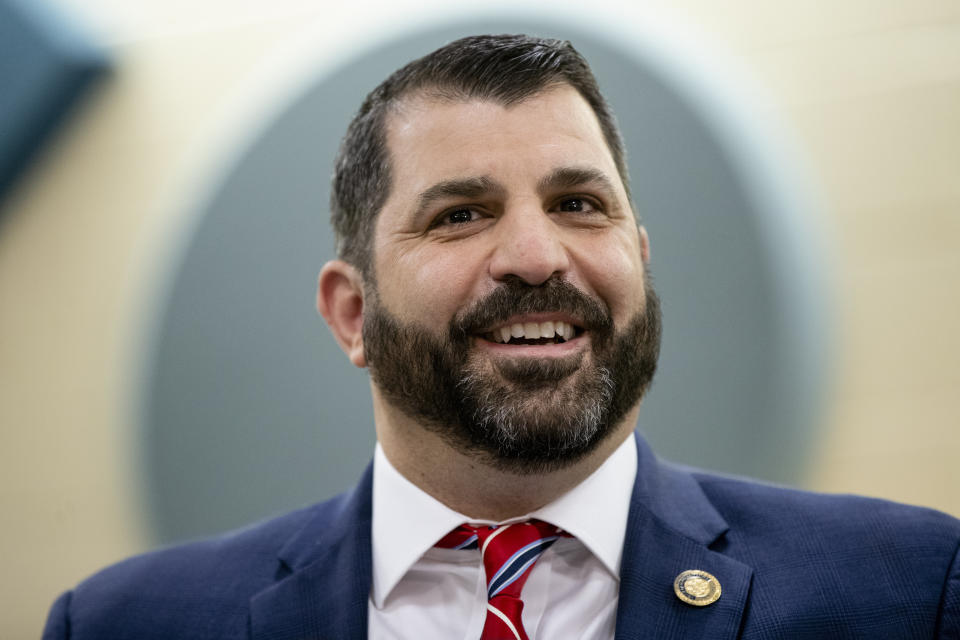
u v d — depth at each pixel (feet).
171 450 32.65
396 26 32.71
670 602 17.42
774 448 29.68
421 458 19.03
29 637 33.09
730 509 19.39
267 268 32.63
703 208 30.45
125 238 33.60
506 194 18.08
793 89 30.96
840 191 30.40
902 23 30.68
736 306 30.07
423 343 18.20
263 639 18.75
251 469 32.22
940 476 29.30
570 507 18.65
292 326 32.42
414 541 18.95
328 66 32.73
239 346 32.53
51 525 33.37
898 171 30.30
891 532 18.08
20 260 33.86
